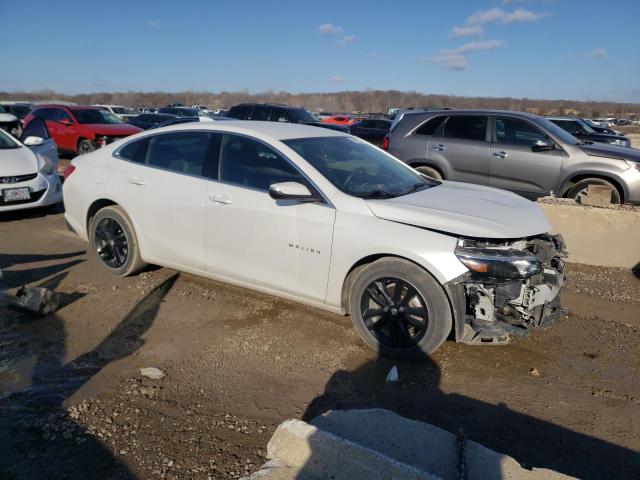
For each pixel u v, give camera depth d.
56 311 4.58
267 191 4.24
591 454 2.90
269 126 4.76
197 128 4.79
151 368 3.66
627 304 5.05
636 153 7.57
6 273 5.47
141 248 5.08
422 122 8.92
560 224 6.31
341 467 2.41
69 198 5.57
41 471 2.68
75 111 16.42
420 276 3.62
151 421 3.11
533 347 4.12
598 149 7.68
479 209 3.94
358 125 23.48
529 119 8.13
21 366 3.69
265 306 4.76
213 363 3.79
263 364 3.78
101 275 5.44
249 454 2.84
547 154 7.88
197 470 2.71
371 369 3.75
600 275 5.90
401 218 3.74
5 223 7.70
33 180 7.94
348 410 3.07
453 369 3.77
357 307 3.91
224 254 4.49
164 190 4.79
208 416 3.17
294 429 2.61
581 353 4.05
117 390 3.41
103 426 3.05
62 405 3.24
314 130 4.89
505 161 8.16
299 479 2.38
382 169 4.68
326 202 3.98
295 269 4.12
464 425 3.13
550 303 3.81
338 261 3.89
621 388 3.56
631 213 6.00
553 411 3.29
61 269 5.62
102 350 3.94
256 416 3.18
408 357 3.77
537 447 2.95
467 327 3.64
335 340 4.15
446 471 2.45
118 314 4.55
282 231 4.11
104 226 5.30
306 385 3.53
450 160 8.59
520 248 3.75
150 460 2.78
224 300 4.87
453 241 3.56
